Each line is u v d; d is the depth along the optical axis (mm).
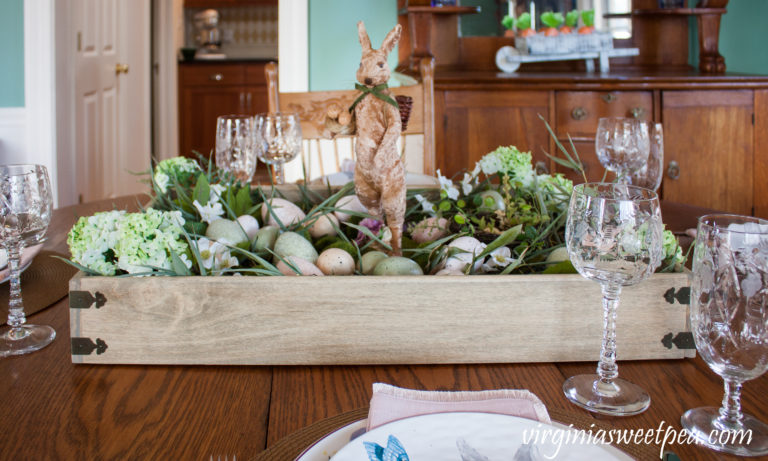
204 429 666
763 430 651
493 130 2645
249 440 648
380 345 805
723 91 2670
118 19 4066
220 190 1147
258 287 790
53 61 3094
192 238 927
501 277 799
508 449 566
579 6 2986
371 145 902
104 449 630
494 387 757
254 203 1189
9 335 861
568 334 813
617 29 3037
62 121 3225
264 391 745
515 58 2883
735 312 611
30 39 3062
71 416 686
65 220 1423
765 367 617
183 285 790
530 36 2863
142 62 4492
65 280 1058
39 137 3127
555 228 1054
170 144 5117
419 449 561
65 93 3262
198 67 5426
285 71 2969
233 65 5430
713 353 628
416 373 792
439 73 2816
